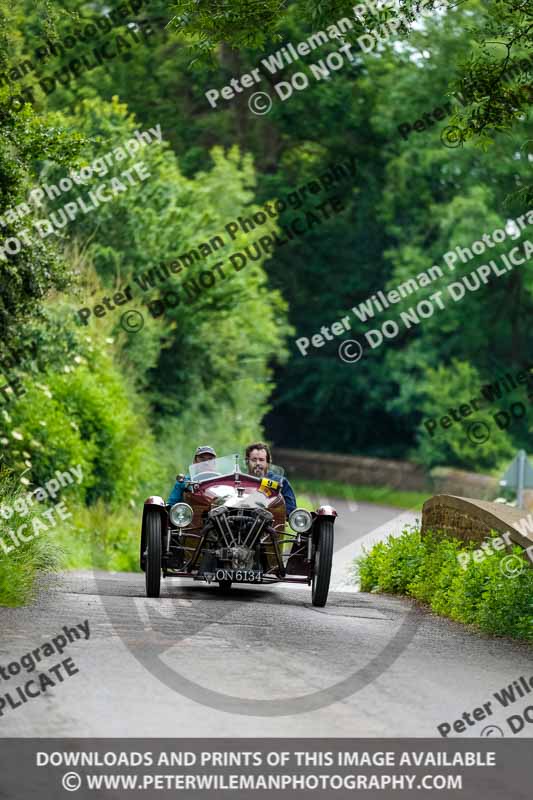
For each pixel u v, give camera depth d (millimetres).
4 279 28688
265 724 11547
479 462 82875
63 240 45750
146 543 22422
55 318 35312
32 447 35719
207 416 54875
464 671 15219
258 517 21438
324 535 21734
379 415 98625
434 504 27516
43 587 22078
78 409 39594
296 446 101688
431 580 24594
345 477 86875
